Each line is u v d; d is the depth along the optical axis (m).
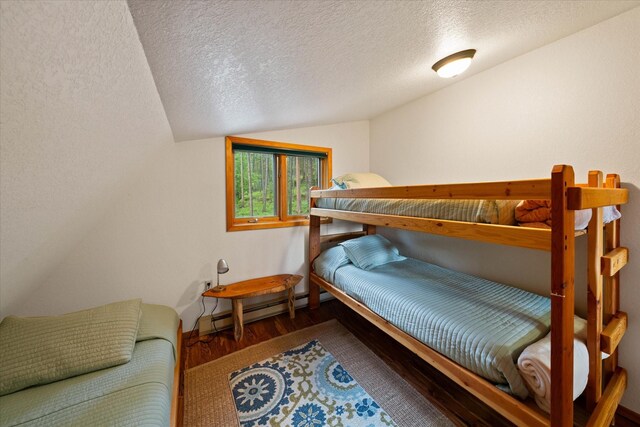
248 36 0.97
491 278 2.18
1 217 0.85
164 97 1.26
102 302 2.09
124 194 2.12
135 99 1.06
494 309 1.55
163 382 1.33
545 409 1.06
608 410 1.25
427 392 1.72
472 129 2.24
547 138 1.78
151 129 1.48
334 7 0.92
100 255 2.07
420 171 2.75
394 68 1.72
